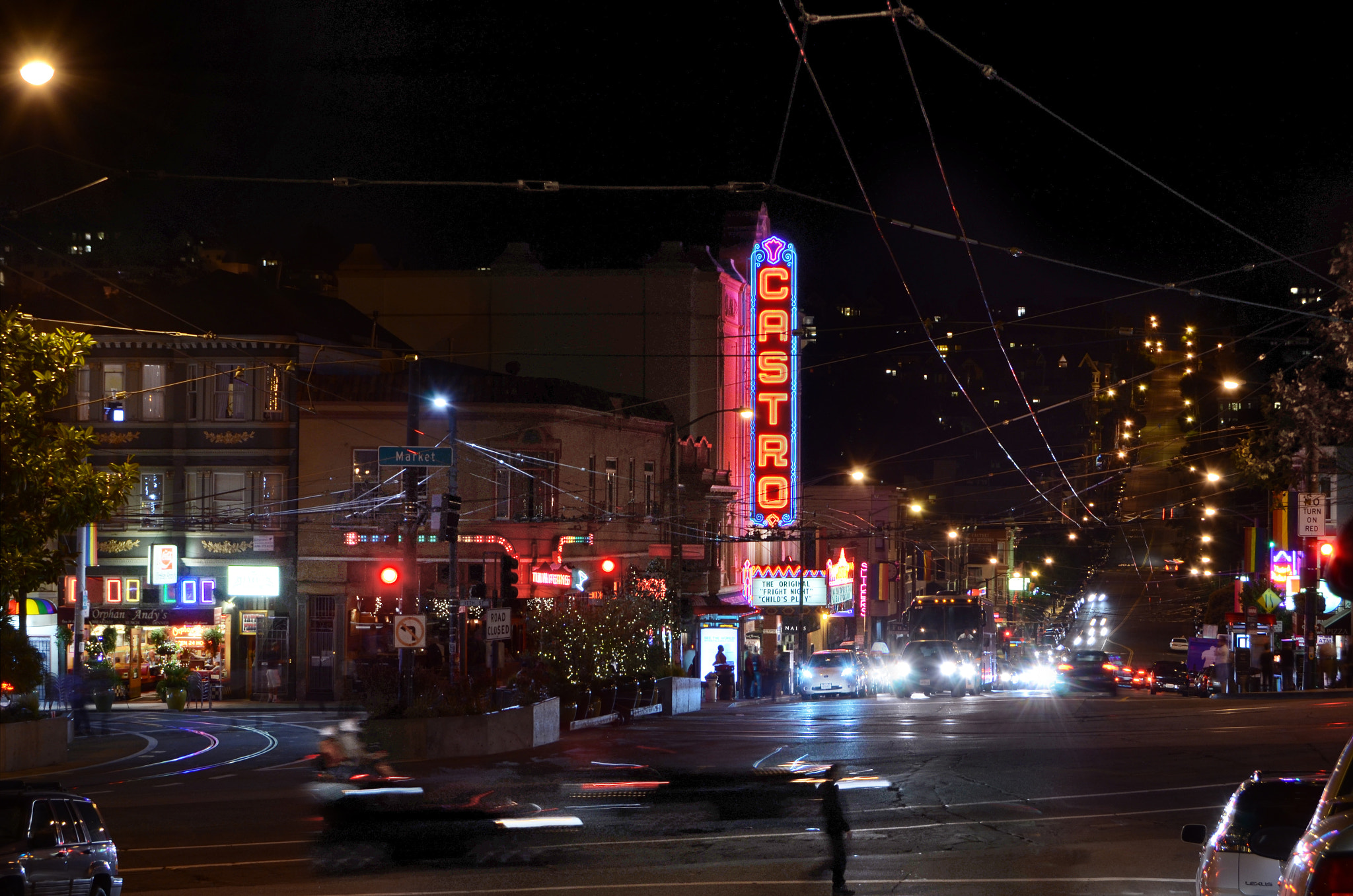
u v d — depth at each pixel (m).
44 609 49.75
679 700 43.97
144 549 51.84
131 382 52.25
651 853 16.30
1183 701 45.78
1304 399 33.66
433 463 31.62
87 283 54.75
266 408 52.06
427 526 47.97
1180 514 95.25
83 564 43.88
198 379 52.19
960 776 23.17
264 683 50.88
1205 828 11.08
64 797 13.03
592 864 15.60
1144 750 26.73
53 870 12.34
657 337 63.31
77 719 37.72
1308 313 27.39
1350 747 7.10
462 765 26.39
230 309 53.84
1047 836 17.08
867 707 44.66
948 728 33.28
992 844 16.55
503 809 19.86
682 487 58.34
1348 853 5.66
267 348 52.09
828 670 55.84
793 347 62.22
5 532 24.11
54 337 24.83
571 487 52.38
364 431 51.56
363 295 64.31
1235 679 62.06
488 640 32.16
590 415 53.66
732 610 57.03
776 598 64.44
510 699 31.20
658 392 63.19
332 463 51.59
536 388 52.41
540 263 66.00
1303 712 36.06
